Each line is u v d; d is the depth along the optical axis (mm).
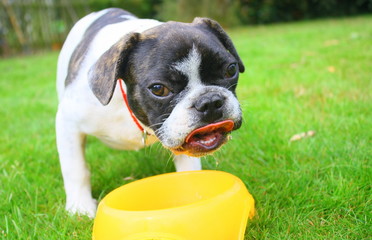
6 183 637
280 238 462
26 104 1105
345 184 542
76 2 2822
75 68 572
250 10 3354
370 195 522
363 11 3371
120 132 557
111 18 642
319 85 986
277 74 1155
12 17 2516
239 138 717
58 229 519
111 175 657
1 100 1187
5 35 2518
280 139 702
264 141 699
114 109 533
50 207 581
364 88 916
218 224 428
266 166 638
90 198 577
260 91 993
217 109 454
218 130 474
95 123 547
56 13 2742
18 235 505
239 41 2105
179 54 460
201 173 526
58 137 564
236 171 623
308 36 2029
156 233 417
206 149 467
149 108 482
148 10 3326
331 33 2059
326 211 511
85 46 591
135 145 583
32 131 886
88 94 534
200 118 451
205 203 432
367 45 1499
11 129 905
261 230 482
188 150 472
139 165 684
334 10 3381
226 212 437
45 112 1025
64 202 593
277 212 509
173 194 529
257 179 599
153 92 470
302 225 486
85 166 575
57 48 2709
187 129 454
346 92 908
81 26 685
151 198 522
